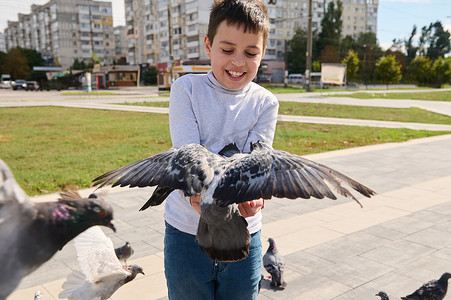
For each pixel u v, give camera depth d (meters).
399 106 32.94
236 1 2.35
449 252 5.87
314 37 100.00
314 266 5.45
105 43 140.12
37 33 154.12
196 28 93.00
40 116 24.58
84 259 3.04
